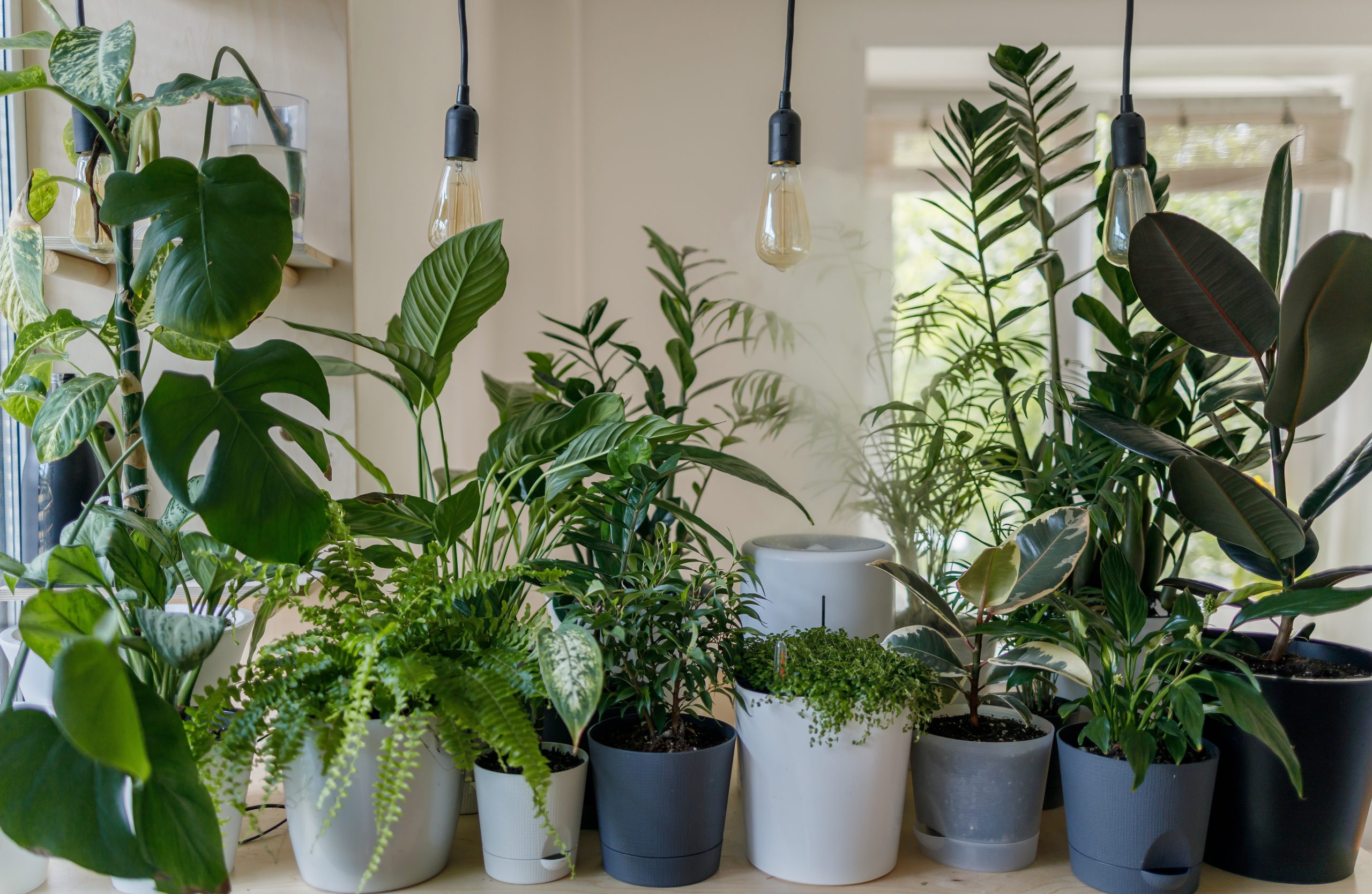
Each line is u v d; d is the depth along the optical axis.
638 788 0.95
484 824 0.99
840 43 2.25
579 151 2.26
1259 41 2.20
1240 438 1.30
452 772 0.97
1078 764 0.98
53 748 0.79
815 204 2.26
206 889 0.77
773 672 0.99
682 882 0.97
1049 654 1.03
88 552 0.91
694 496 2.26
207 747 0.85
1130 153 1.09
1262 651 1.17
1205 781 0.94
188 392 0.85
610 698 1.01
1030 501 1.41
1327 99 2.22
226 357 0.90
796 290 2.27
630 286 2.28
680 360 1.44
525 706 1.02
